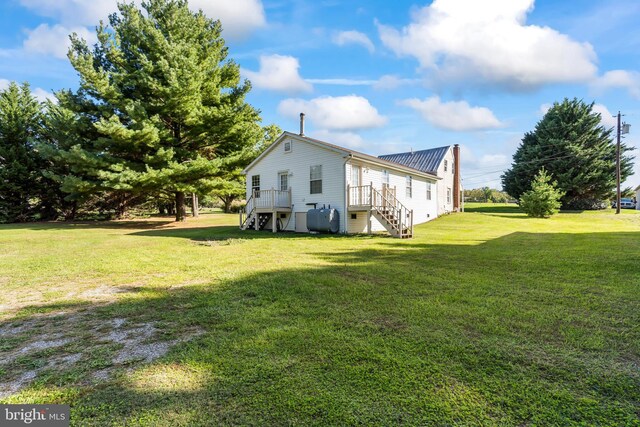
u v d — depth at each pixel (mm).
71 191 17469
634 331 3125
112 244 10438
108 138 17500
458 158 26094
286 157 15586
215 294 4559
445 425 1870
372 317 3562
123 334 3250
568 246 8625
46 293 4738
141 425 1901
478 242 9984
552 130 28062
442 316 3555
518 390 2201
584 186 27000
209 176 19438
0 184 21984
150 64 16750
